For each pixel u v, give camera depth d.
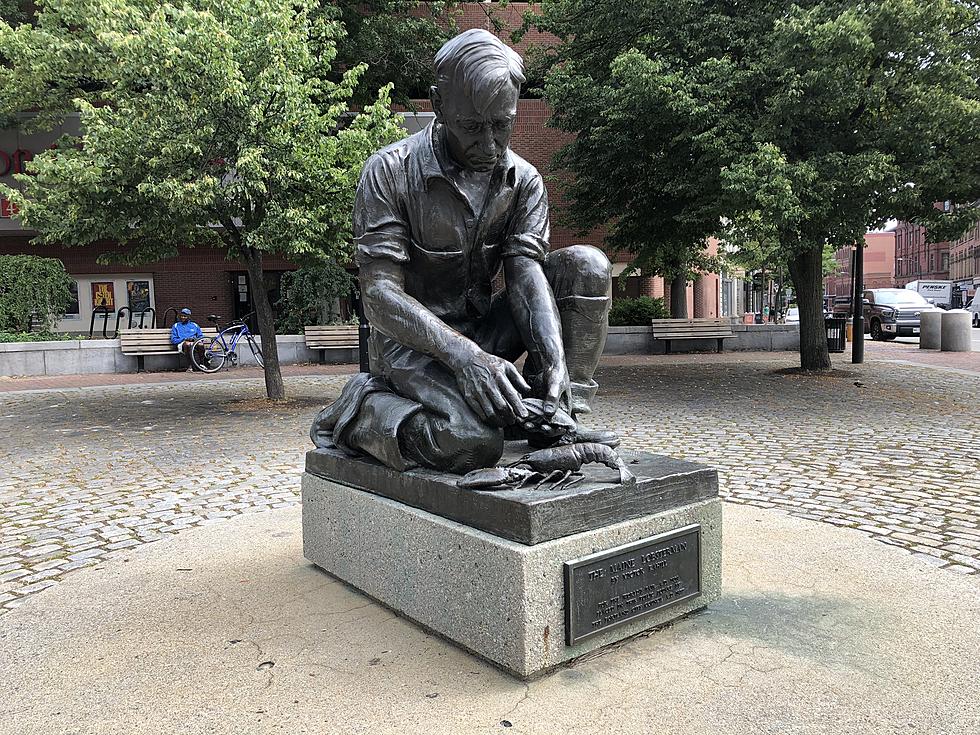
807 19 8.77
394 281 2.76
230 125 8.52
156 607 2.92
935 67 9.33
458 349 2.50
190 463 6.52
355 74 9.52
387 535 2.78
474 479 2.39
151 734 2.03
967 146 9.24
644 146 10.99
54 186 10.34
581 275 2.91
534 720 2.04
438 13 17.09
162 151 8.05
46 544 4.28
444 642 2.53
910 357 15.86
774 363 14.61
